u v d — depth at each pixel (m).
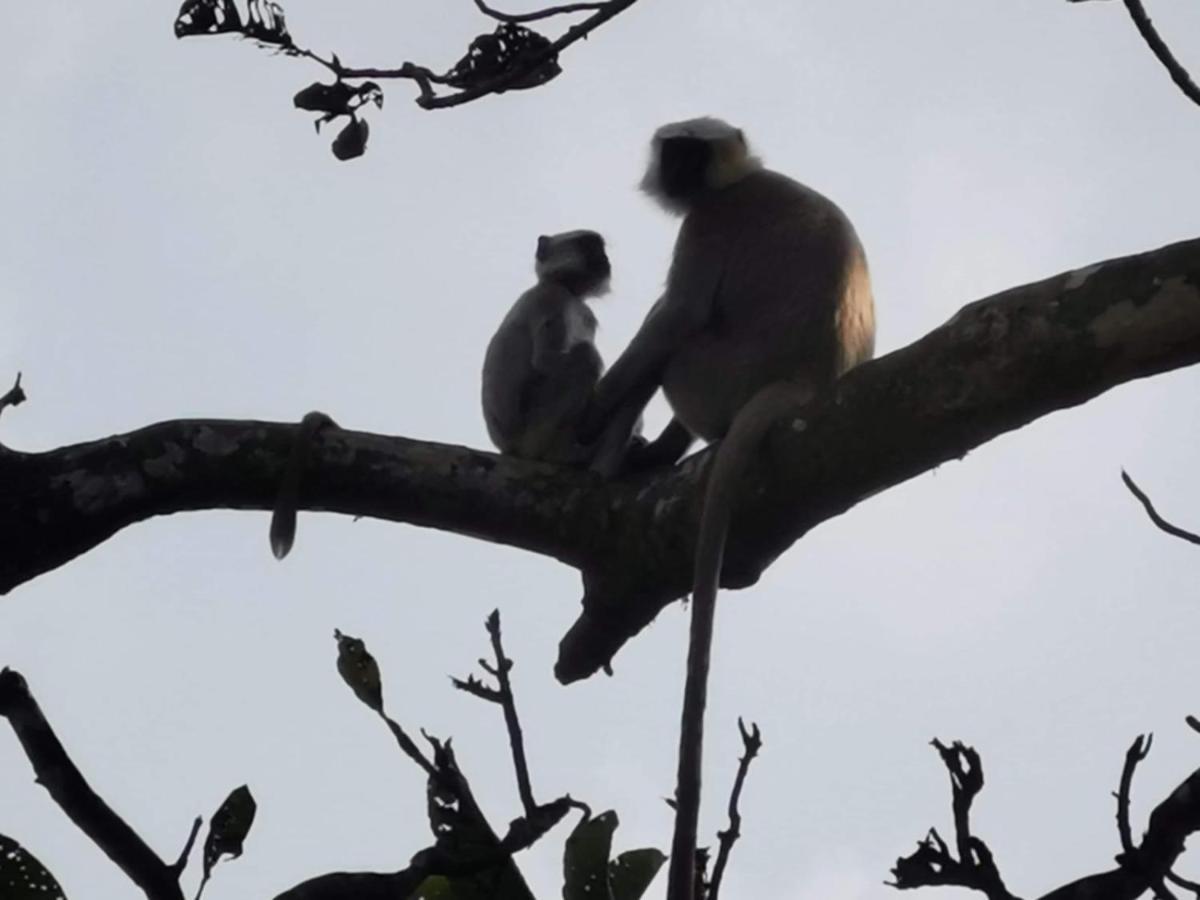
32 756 7.82
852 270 12.99
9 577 10.22
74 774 7.75
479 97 8.64
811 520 10.02
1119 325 9.04
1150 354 9.06
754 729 6.62
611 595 10.54
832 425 9.77
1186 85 8.59
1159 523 8.34
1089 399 9.31
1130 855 7.39
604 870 7.08
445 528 10.62
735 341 12.71
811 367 12.58
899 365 9.65
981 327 9.40
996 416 9.36
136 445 10.30
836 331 12.70
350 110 8.81
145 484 10.23
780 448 9.94
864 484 9.78
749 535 10.09
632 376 12.88
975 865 6.92
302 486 10.38
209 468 10.29
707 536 9.71
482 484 10.48
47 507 10.09
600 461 12.81
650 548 10.28
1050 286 9.34
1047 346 9.16
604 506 10.43
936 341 9.57
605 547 10.42
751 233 13.10
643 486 10.45
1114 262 9.24
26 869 7.12
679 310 12.97
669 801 7.23
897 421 9.54
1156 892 7.38
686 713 9.02
